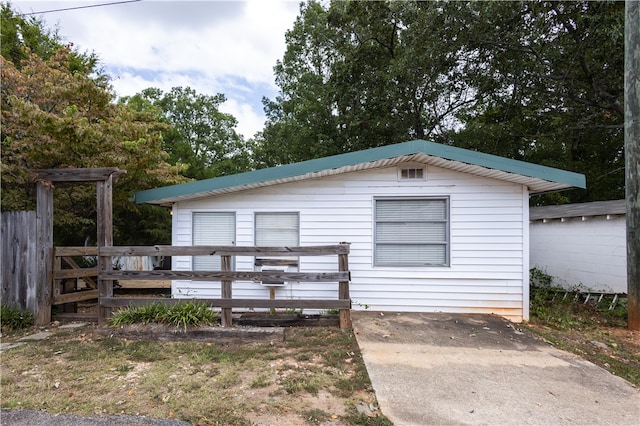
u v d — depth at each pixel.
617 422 2.67
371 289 6.24
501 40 11.03
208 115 25.17
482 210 6.06
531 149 13.82
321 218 6.35
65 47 7.71
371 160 5.63
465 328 5.15
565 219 8.79
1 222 5.44
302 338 4.56
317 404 2.86
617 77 10.58
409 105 14.91
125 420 2.55
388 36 14.73
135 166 7.17
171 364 3.66
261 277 4.86
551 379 3.45
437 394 3.09
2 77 6.04
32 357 3.85
